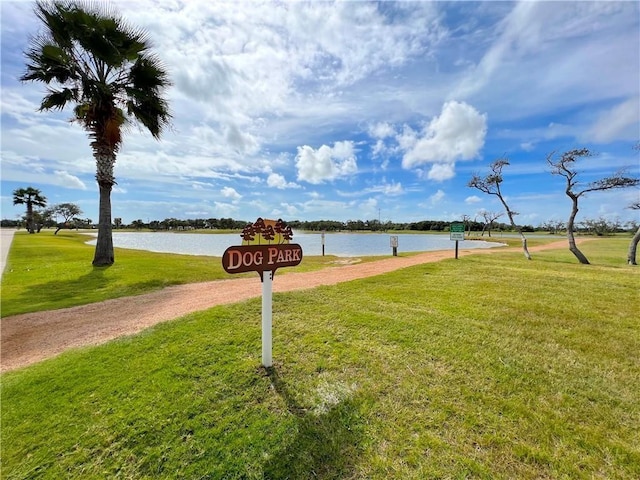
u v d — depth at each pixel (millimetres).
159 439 2230
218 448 2139
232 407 2551
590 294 5984
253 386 2834
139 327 4453
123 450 2152
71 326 4699
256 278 8430
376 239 41219
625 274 8289
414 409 2518
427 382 2896
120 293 6797
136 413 2482
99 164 10102
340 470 1947
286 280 7680
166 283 7762
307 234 55375
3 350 3904
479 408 2531
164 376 2986
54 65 9047
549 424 2350
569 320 4516
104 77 9938
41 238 27516
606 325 4348
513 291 6188
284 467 1979
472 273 8305
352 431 2275
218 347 3582
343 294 5902
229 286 7246
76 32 8812
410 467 1962
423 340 3789
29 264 10570
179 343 3699
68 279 8070
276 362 3250
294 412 2492
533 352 3510
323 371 3090
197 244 29594
